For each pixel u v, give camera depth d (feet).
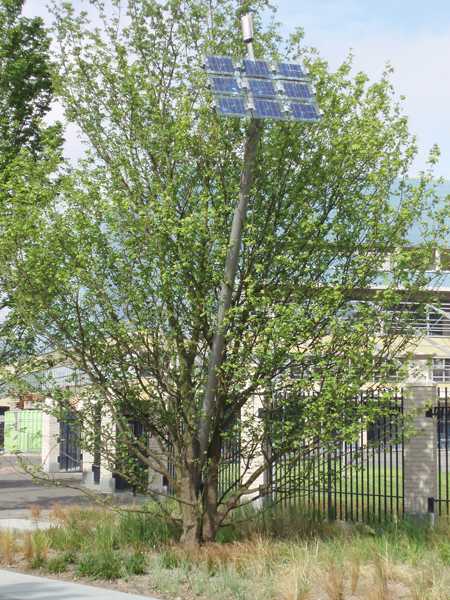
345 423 45.80
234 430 46.93
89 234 44.70
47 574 43.09
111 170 46.68
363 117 46.62
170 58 48.32
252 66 42.63
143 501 69.97
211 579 40.11
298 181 46.60
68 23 48.21
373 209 45.60
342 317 45.91
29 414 138.62
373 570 39.88
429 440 57.26
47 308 45.91
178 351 46.03
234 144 47.42
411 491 57.11
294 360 44.96
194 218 43.39
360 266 45.70
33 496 82.17
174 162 46.78
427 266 46.01
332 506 58.39
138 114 47.14
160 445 48.96
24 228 44.60
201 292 45.24
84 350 46.62
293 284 46.24
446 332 140.36
